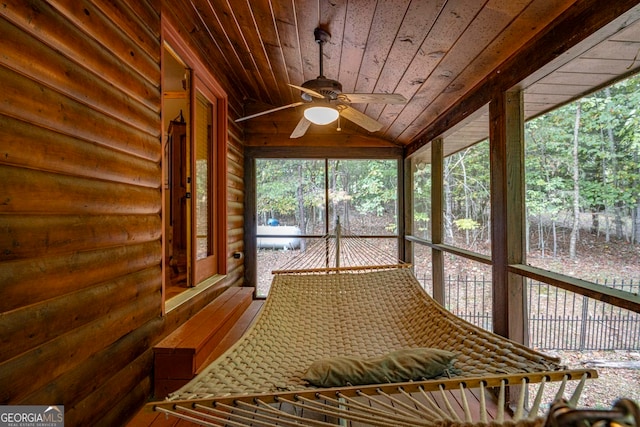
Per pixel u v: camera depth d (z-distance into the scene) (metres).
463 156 4.32
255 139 5.21
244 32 3.04
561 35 1.73
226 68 4.05
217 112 4.08
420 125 4.12
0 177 1.20
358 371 1.59
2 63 1.22
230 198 4.44
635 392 1.66
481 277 3.77
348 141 5.23
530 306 2.27
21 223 1.28
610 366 1.76
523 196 2.27
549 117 2.40
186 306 2.89
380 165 5.32
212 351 2.64
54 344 1.42
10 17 1.25
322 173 5.32
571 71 1.91
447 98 3.14
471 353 1.76
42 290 1.36
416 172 5.20
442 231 3.94
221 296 3.82
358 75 3.15
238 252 4.75
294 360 2.04
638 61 1.78
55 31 1.46
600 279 1.83
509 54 2.20
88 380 1.64
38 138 1.36
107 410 1.78
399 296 2.93
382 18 2.14
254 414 1.31
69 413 1.51
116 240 1.87
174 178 4.38
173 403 1.32
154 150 2.33
